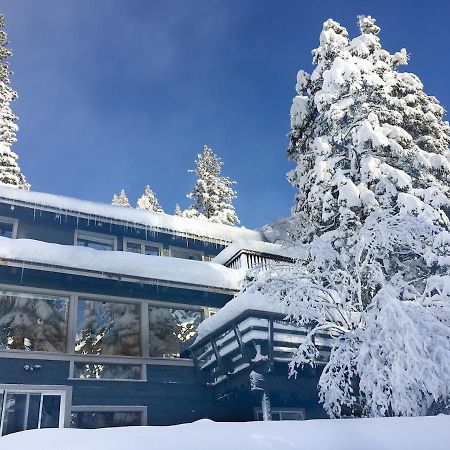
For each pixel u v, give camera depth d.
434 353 9.41
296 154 20.56
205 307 16.73
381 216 12.36
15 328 13.43
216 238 20.88
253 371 12.47
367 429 5.55
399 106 18.22
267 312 12.61
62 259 14.42
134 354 14.85
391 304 10.12
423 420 5.91
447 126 21.05
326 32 19.56
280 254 18.52
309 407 15.36
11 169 26.98
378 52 19.58
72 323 14.22
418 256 14.64
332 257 12.23
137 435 4.91
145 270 15.62
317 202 16.73
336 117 16.91
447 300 10.91
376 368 9.98
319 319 11.77
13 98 30.12
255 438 4.96
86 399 13.20
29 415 12.38
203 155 36.72
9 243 13.96
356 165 17.16
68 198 18.02
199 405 14.54
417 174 17.75
